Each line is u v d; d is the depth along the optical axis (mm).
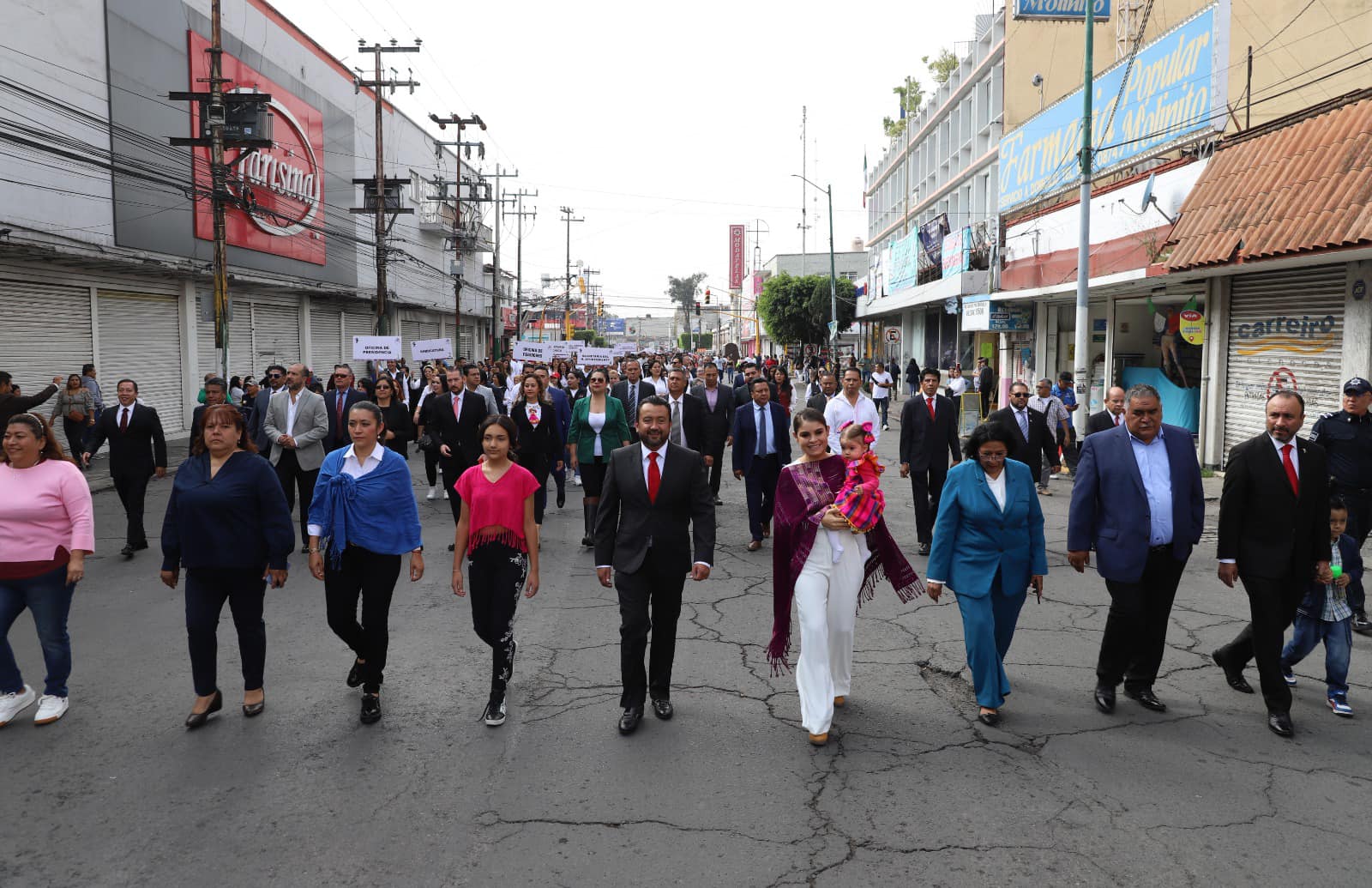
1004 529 5168
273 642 6723
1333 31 16656
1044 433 10523
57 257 18781
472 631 6992
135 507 9805
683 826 4004
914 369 31906
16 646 6691
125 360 21812
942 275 29375
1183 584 8320
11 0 17719
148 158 22062
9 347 18250
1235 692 5688
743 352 105250
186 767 4621
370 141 37094
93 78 20078
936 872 3645
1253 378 14008
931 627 7062
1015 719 5242
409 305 41062
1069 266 18906
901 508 12688
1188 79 15352
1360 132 11570
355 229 35562
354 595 5312
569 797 4285
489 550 5191
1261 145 13172
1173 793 4320
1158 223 15352
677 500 5227
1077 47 25891
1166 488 5320
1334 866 3688
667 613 5270
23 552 5160
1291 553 5125
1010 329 23391
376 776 4516
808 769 4586
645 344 144625
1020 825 4012
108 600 7969
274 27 28516
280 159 28719
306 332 31219
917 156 45344
